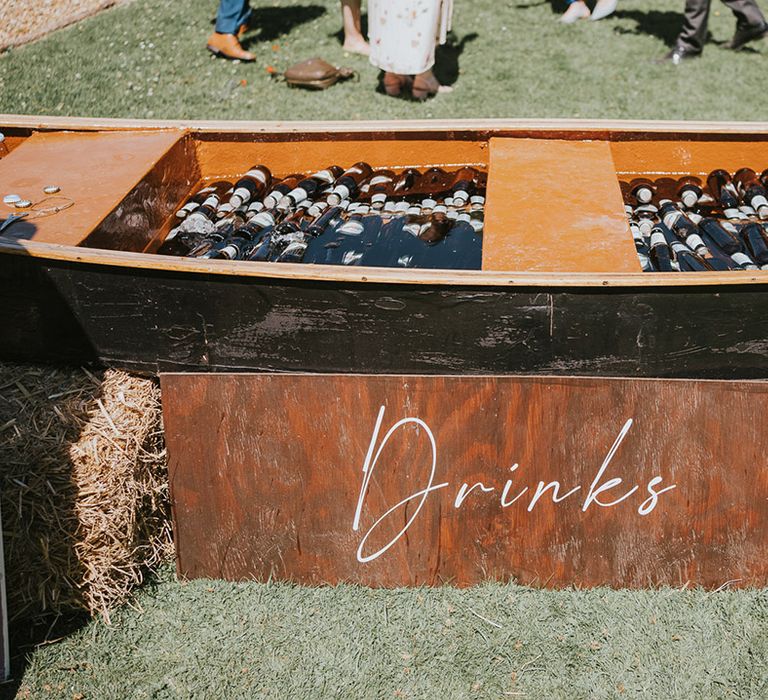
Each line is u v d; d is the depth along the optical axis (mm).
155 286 3537
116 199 4051
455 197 4527
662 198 4668
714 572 3490
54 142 4715
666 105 7742
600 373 3545
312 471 3537
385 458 3518
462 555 3559
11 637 3416
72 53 8906
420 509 3539
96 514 3383
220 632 3426
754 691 3156
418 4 7094
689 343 3445
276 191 4660
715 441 3424
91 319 3662
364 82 8211
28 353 3787
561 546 3525
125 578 3539
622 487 3471
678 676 3207
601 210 4031
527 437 3473
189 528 3602
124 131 4805
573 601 3488
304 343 3600
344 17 8750
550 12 10125
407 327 3492
